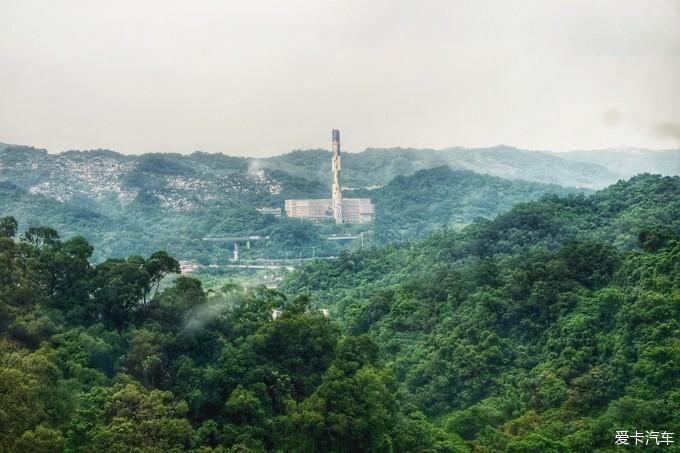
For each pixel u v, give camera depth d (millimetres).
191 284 112562
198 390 98562
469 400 142000
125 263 111125
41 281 107438
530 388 135875
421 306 177000
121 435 86062
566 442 115938
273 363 107125
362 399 101000
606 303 143750
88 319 107500
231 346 107000
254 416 99312
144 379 100625
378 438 100250
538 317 155500
